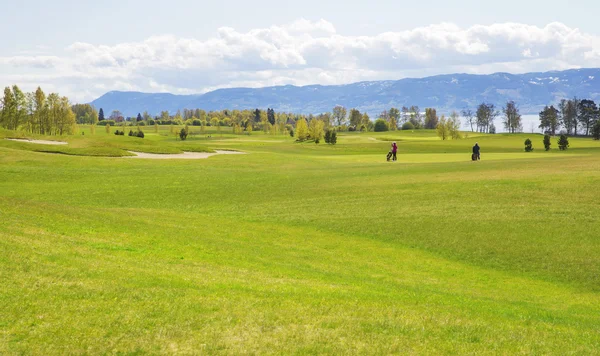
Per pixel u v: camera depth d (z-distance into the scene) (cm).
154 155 8562
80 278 1783
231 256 2542
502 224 3281
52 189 4909
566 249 2836
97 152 7988
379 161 8119
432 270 2625
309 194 4506
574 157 6919
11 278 1705
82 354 1230
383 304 1756
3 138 9031
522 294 2283
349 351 1305
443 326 1540
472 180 4581
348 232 3322
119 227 2911
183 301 1620
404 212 3694
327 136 17838
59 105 17375
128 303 1570
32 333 1320
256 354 1269
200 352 1266
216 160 7738
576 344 1470
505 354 1339
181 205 4262
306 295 1814
